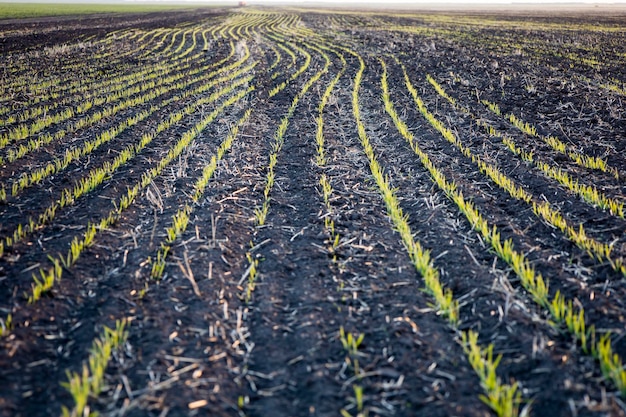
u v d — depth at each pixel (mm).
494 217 5520
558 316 3684
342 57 19812
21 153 7613
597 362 3254
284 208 5926
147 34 31438
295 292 4176
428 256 4523
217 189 6434
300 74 15930
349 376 3223
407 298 4070
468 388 3092
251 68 17453
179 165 7211
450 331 3666
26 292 4004
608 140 8336
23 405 2932
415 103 11562
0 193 6109
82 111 10734
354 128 9602
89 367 3252
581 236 4855
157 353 3398
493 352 3414
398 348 3469
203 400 3012
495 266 4508
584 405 2900
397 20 50250
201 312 3871
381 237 5195
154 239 5031
